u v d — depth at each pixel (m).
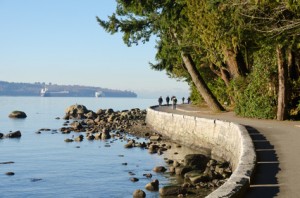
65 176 22.44
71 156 29.55
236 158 18.97
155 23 41.12
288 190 9.46
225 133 23.84
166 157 27.47
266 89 32.69
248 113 33.88
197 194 16.06
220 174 18.69
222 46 34.34
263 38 26.55
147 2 39.88
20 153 31.42
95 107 165.50
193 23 35.88
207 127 27.92
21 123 65.75
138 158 27.61
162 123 41.00
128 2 40.88
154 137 38.00
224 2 24.16
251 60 38.31
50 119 76.81
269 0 22.27
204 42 35.72
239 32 25.55
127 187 19.31
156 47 49.25
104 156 29.11
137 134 43.91
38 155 30.34
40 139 41.22
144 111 75.62
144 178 20.97
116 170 23.67
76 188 19.64
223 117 34.16
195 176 18.89
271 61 32.81
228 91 39.44
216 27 28.98
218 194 8.23
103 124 56.19
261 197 8.91
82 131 49.41
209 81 53.03
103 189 19.20
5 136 43.12
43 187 20.00
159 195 16.77
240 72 38.06
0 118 78.31
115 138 40.75
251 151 13.34
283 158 13.49
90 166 25.28
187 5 36.62
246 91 34.22
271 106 31.98
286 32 24.55
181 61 50.09
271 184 10.05
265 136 19.67
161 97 65.56
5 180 21.56
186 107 55.97
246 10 23.67
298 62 33.53
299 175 11.00
